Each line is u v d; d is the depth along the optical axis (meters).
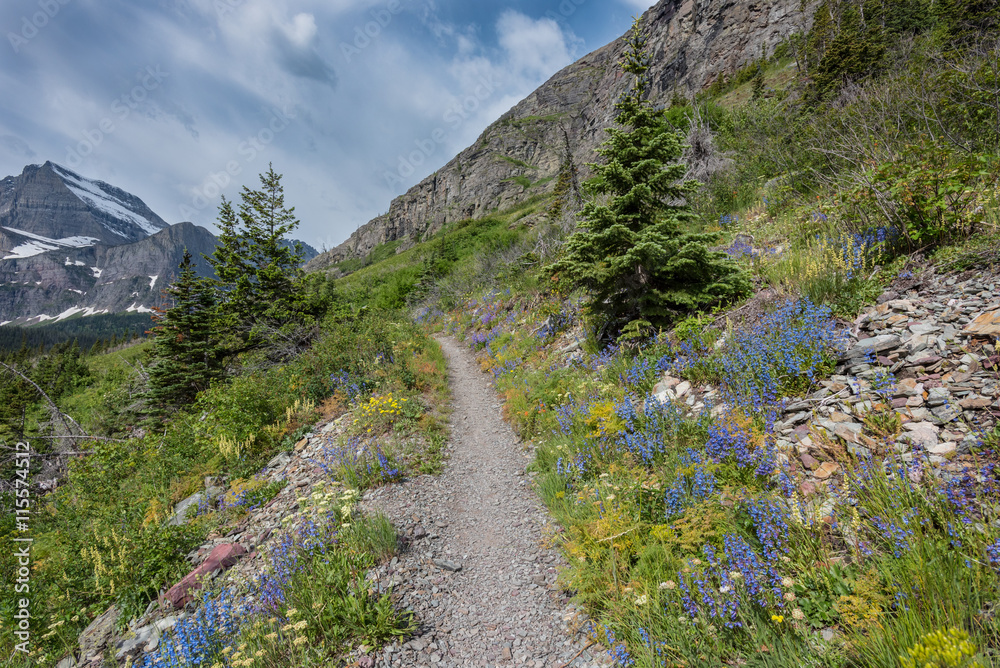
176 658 3.73
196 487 8.00
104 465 11.21
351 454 7.18
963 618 2.22
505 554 4.75
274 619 3.76
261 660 3.45
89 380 40.62
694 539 3.51
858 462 3.46
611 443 5.52
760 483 3.82
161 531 6.20
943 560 2.56
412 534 5.17
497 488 6.28
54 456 14.77
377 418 8.42
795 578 2.93
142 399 18.31
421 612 4.00
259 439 8.84
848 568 2.83
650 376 6.55
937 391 3.67
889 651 2.25
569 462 5.67
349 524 4.91
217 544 6.05
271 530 5.87
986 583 2.38
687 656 2.82
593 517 4.48
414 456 7.18
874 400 3.94
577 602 3.79
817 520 3.13
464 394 11.13
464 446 7.89
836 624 2.62
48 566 7.14
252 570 5.08
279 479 7.43
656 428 5.11
